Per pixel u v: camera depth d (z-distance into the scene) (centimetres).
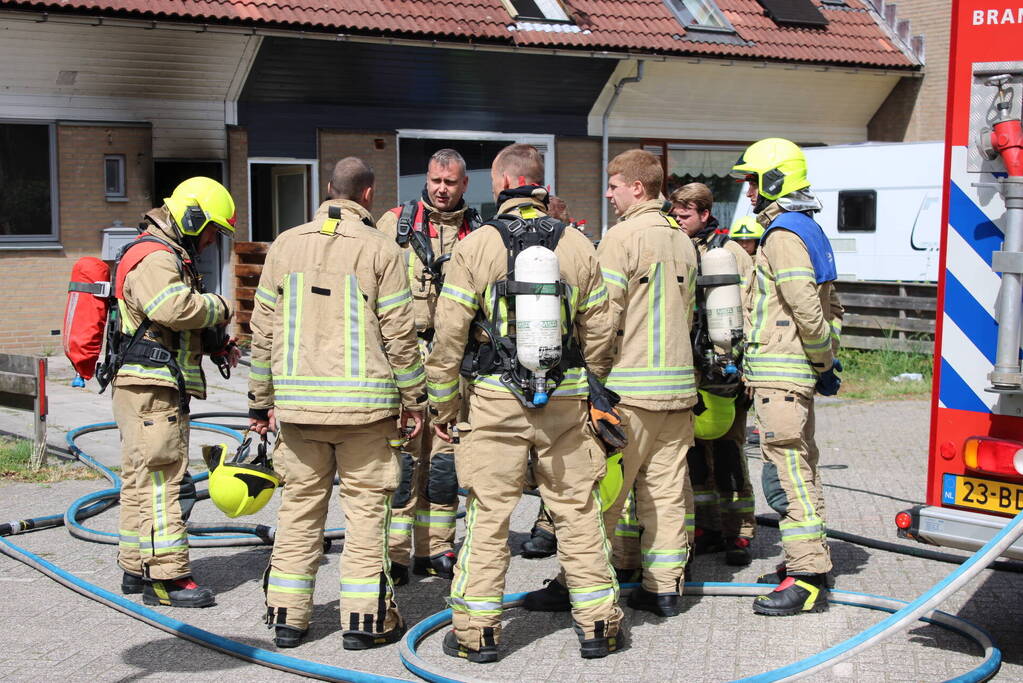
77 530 654
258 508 505
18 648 484
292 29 1461
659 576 521
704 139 1984
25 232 1405
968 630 485
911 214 1758
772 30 1983
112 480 778
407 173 1681
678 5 1888
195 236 532
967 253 448
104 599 539
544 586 548
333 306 469
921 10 2116
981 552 416
